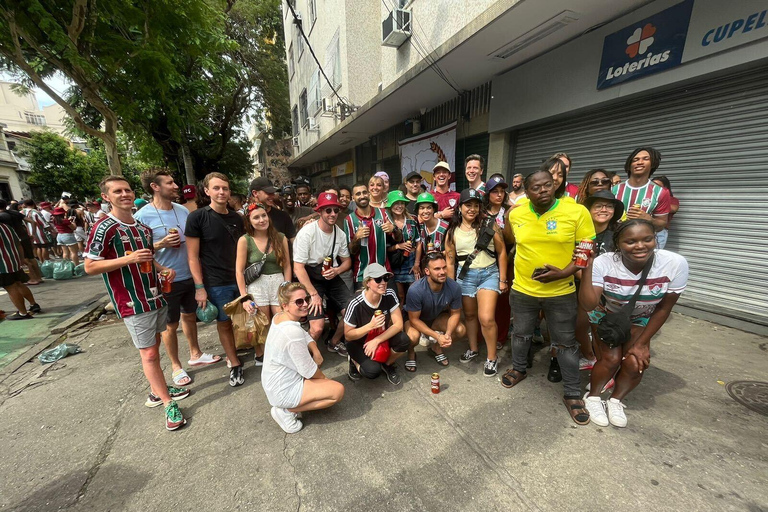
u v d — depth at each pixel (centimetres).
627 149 458
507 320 351
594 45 443
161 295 254
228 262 299
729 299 385
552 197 233
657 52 385
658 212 339
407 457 209
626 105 450
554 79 503
